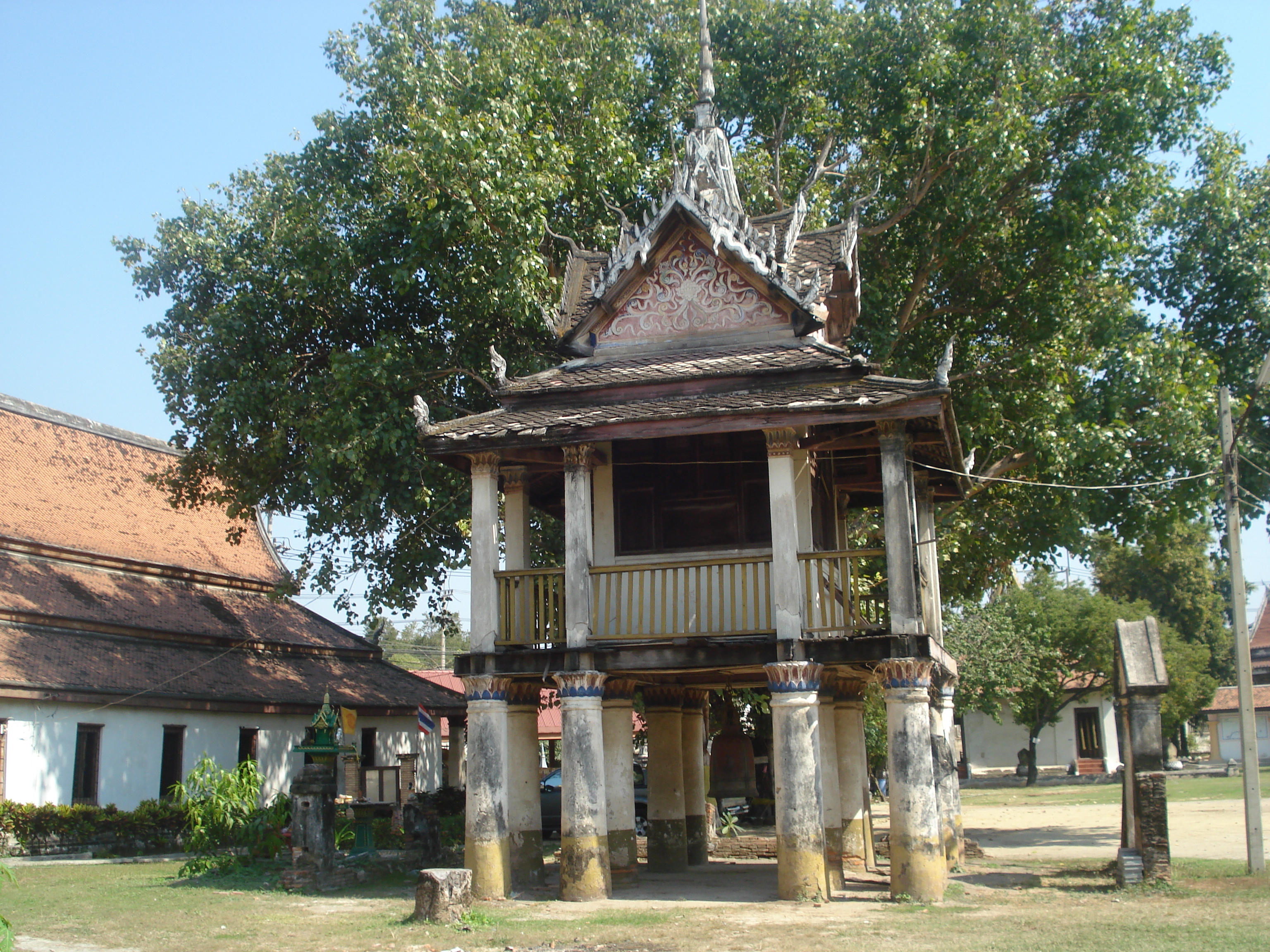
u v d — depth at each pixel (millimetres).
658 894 15117
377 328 24812
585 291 19297
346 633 37281
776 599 14109
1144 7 25703
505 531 16906
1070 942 10523
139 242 26062
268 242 24594
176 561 33312
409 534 25719
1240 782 42781
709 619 14586
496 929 12227
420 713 29562
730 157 19266
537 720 16359
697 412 14234
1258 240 26812
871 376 15258
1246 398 26578
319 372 24625
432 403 23391
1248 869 16062
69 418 34688
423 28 24578
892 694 13758
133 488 35062
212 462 24594
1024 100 24062
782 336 16500
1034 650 47594
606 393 15898
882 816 33969
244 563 36219
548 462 16172
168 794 26656
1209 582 63625
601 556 16438
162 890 16172
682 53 26672
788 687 13836
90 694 24719
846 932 11445
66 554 29688
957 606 47438
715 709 28625
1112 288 25953
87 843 23359
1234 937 10578
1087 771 56312
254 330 23656
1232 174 27609
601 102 24125
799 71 26531
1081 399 24906
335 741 17406
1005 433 25375
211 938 11961
